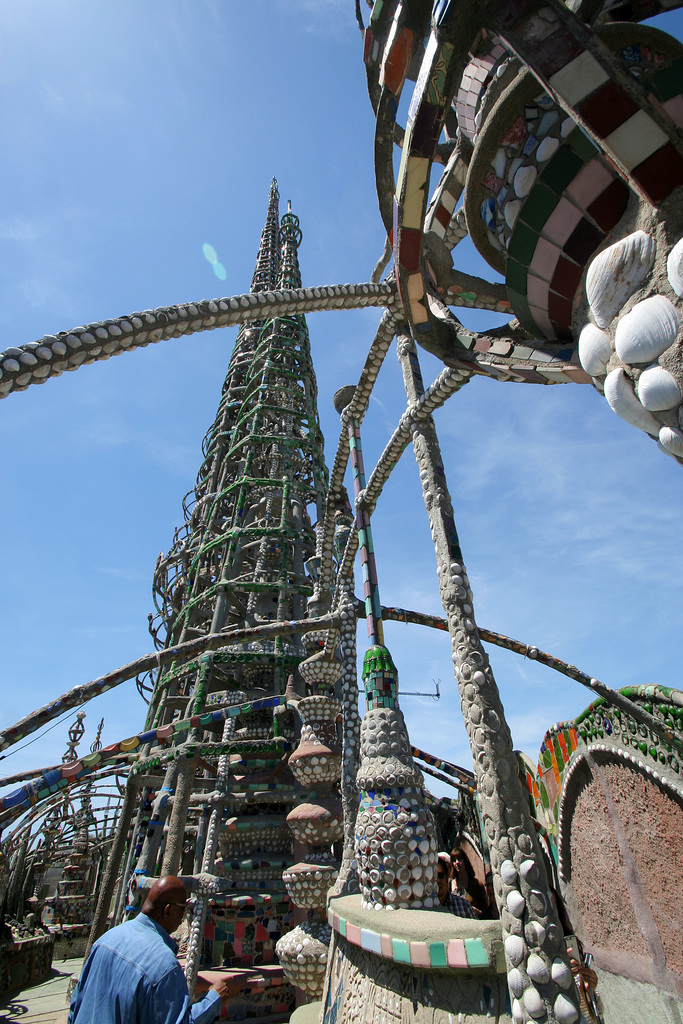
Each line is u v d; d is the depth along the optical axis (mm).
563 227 3527
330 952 7387
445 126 5984
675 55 3100
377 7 5551
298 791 17656
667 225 2885
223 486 32438
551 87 2922
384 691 6746
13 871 25422
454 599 5453
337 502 11961
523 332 4484
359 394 9148
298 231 42781
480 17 3326
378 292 6477
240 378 40281
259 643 21656
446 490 6262
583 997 5211
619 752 6117
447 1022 4152
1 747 7227
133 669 8438
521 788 4453
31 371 4125
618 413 3271
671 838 5395
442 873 7492
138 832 20484
